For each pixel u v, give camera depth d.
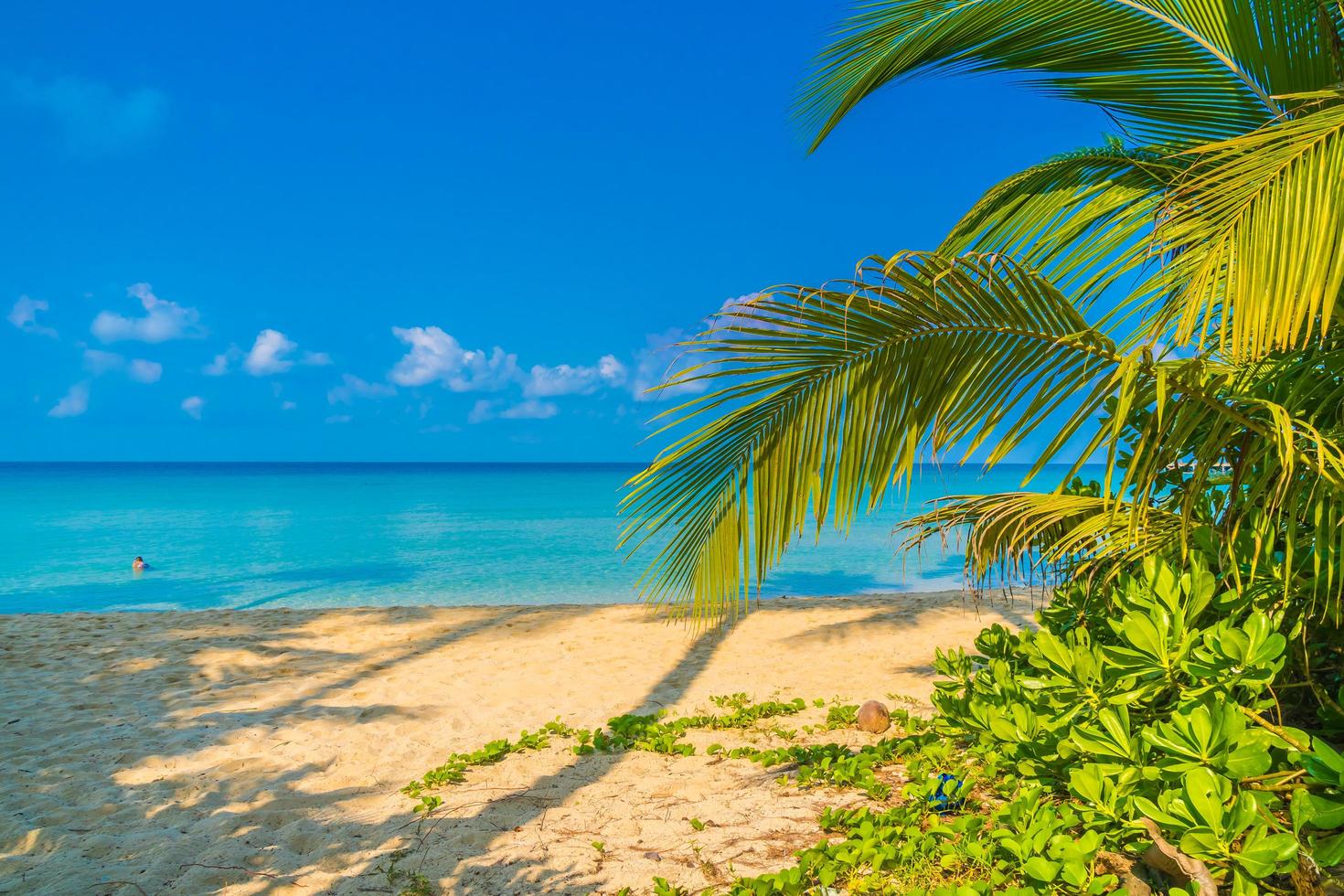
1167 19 3.62
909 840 3.10
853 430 3.21
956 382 3.04
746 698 7.00
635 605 12.11
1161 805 2.24
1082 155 4.16
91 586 16.47
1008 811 2.81
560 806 4.46
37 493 58.88
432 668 8.35
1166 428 2.96
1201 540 3.04
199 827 4.27
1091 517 3.65
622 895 3.23
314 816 4.46
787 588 16.28
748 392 3.21
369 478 103.38
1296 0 3.30
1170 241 2.38
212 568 19.31
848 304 2.70
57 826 4.29
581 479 99.69
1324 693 2.92
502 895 3.38
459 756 5.42
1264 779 2.39
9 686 7.49
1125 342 3.05
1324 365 2.86
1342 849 1.97
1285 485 2.64
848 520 3.24
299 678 7.89
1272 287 2.14
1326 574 2.82
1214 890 2.13
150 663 8.45
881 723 5.81
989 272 2.80
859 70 4.47
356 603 14.84
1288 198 2.15
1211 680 2.44
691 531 3.51
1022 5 3.82
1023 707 3.00
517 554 22.11
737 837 3.77
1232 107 3.81
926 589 16.03
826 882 2.94
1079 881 2.26
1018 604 11.62
